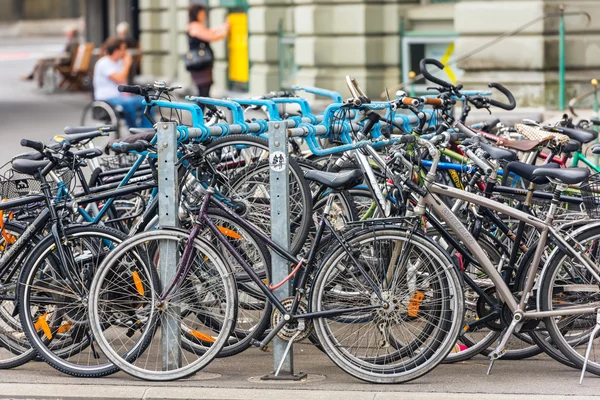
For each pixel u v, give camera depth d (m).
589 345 15.93
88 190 18.00
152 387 15.84
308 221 16.91
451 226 16.12
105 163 20.42
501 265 16.47
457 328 15.66
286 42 51.50
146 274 16.22
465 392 15.41
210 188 16.23
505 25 39.41
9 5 171.75
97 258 16.67
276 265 16.12
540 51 38.34
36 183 17.72
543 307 16.02
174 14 67.00
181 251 16.17
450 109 20.53
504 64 39.06
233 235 16.58
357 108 17.45
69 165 17.34
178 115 18.25
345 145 16.77
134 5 70.31
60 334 16.75
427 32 45.97
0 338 17.22
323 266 15.77
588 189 16.34
